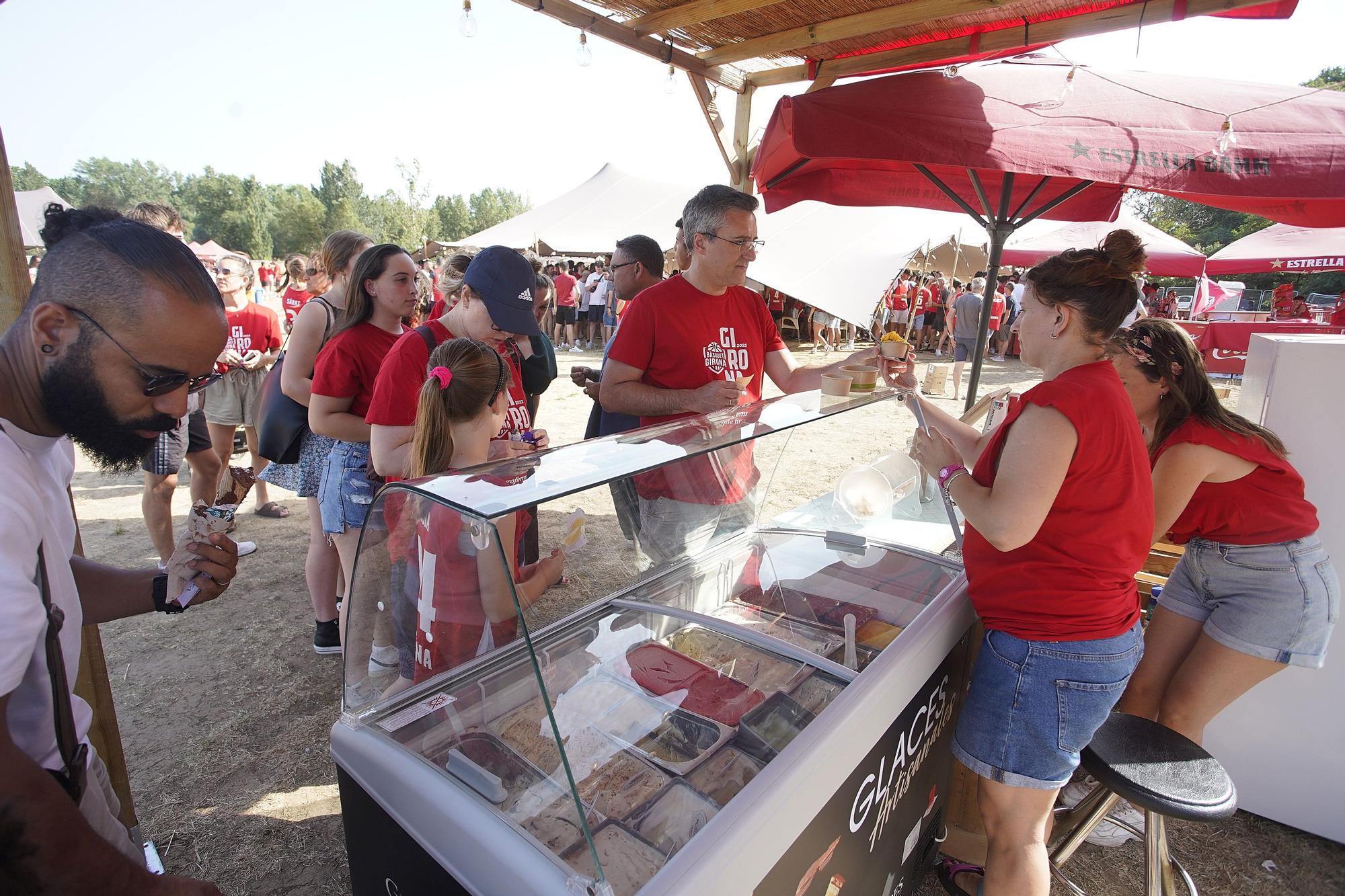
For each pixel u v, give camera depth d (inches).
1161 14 103.6
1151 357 78.4
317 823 87.8
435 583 46.3
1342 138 97.0
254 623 135.8
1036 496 55.6
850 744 49.7
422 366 85.9
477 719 45.0
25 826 30.5
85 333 33.9
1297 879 89.0
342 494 99.3
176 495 208.5
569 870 37.3
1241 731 98.0
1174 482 78.1
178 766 97.1
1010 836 65.6
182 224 125.6
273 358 179.8
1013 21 118.9
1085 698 60.0
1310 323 392.8
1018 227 139.9
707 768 47.9
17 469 34.4
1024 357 66.0
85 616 48.0
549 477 52.3
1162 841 71.3
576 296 561.6
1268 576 77.1
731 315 101.0
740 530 77.0
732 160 165.8
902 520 86.3
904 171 155.3
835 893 53.2
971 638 76.4
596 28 123.3
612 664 54.9
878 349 91.8
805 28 131.7
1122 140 96.7
